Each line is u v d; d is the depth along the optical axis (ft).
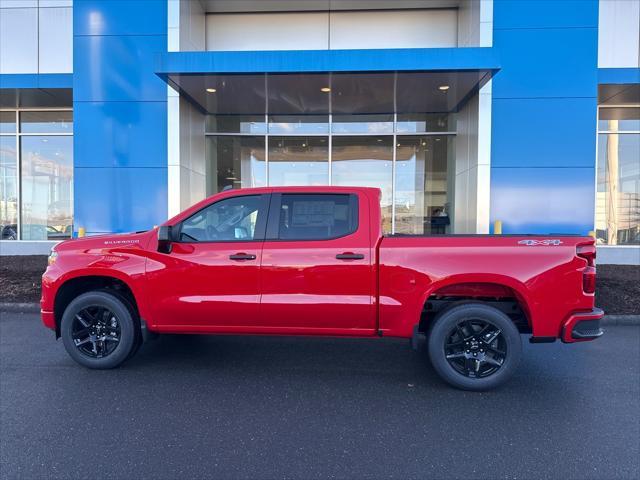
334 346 19.72
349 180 45.11
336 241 15.12
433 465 10.47
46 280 16.24
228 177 45.09
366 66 31.32
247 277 15.24
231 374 16.20
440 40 42.37
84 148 37.47
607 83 35.83
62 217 46.26
